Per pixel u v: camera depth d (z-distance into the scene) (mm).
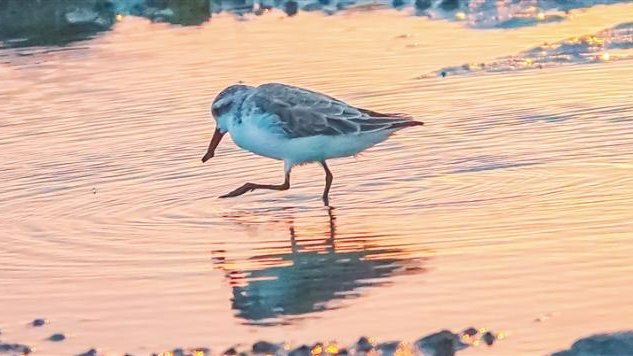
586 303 10094
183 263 11812
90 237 12719
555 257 11234
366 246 12023
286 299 10750
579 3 23969
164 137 16516
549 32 21812
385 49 21125
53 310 10727
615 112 16281
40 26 24234
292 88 14188
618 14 22922
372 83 18766
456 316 10047
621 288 10359
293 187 14438
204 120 17250
